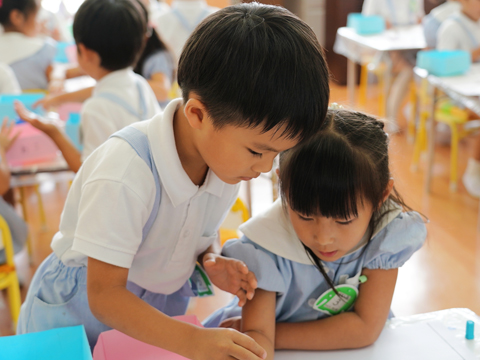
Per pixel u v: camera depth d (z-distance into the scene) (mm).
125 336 845
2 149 1871
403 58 3736
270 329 941
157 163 802
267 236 960
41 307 998
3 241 1685
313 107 646
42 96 2383
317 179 823
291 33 642
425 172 3340
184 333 719
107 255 753
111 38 1512
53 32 3959
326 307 993
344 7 5176
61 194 3182
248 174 726
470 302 2086
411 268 2320
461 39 3266
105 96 1546
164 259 935
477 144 2986
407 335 963
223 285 915
